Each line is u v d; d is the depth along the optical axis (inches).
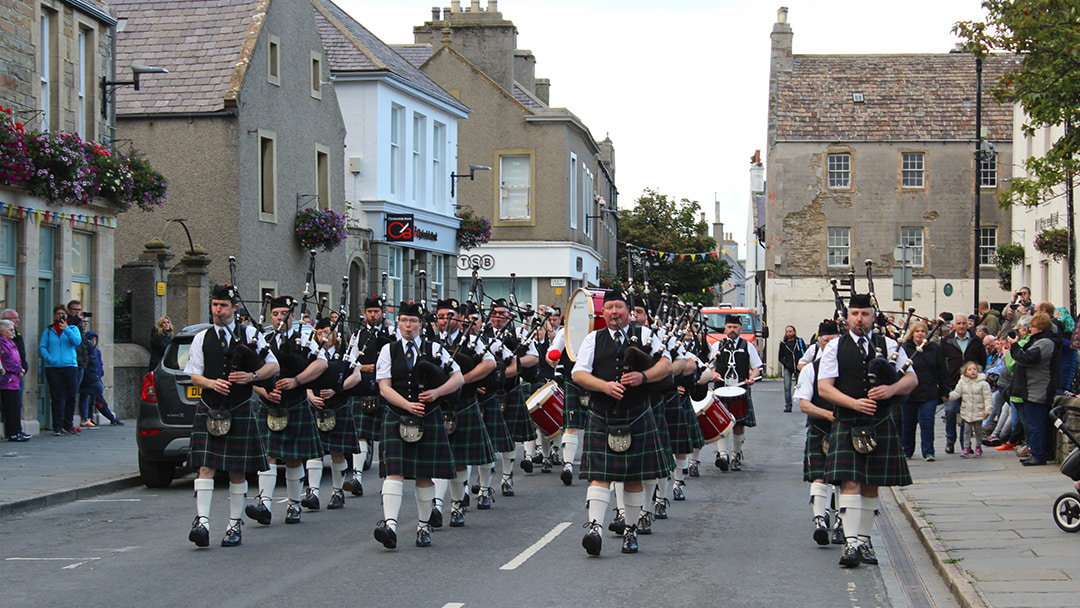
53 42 700.0
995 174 1593.3
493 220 1502.2
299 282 950.4
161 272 804.0
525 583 292.7
